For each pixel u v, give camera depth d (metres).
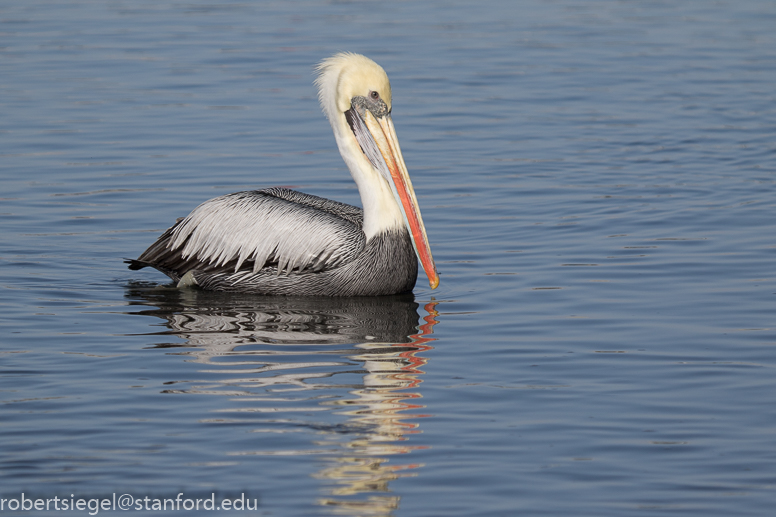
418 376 10.80
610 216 17.05
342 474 8.57
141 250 15.73
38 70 27.88
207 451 8.97
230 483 8.40
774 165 19.95
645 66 29.12
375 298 13.94
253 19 35.41
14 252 15.43
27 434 9.27
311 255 13.85
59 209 17.48
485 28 34.31
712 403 9.98
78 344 11.80
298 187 18.91
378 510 8.00
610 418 9.68
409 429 9.46
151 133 22.39
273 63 28.98
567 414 9.78
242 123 23.36
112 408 9.88
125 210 17.55
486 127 23.22
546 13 37.28
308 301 13.83
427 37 32.56
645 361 11.12
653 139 22.09
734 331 11.98
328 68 14.51
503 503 8.12
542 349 11.57
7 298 13.52
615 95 26.02
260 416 9.72
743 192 18.19
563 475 8.58
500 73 28.16
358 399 10.15
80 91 25.83
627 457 8.88
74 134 22.16
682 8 38.25
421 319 12.80
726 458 8.84
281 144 21.81
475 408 9.94
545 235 16.23
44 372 10.84
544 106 25.02
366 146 14.33
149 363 11.16
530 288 13.88
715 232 16.03
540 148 21.53
